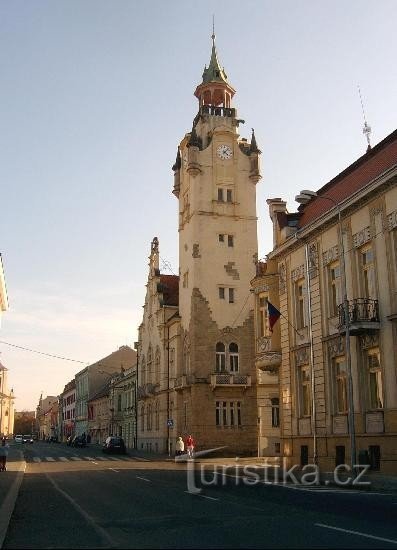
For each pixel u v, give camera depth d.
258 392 50.03
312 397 28.92
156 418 60.31
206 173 54.97
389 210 24.16
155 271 64.50
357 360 25.72
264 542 9.94
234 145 56.31
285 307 32.56
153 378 62.38
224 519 12.84
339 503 15.67
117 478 25.64
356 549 9.12
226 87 58.75
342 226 27.44
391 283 23.86
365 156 27.62
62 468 33.88
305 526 11.67
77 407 123.88
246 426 49.47
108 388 92.75
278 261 33.91
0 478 25.86
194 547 9.59
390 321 23.77
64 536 11.14
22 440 109.12
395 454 22.86
